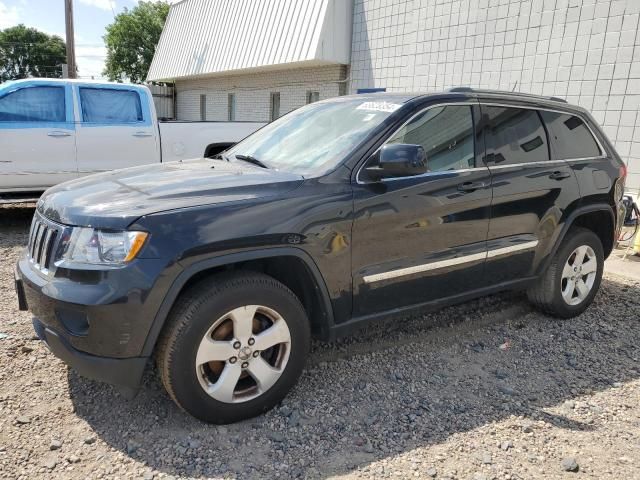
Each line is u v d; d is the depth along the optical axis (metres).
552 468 2.80
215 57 19.17
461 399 3.45
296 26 14.83
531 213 4.25
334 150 3.53
